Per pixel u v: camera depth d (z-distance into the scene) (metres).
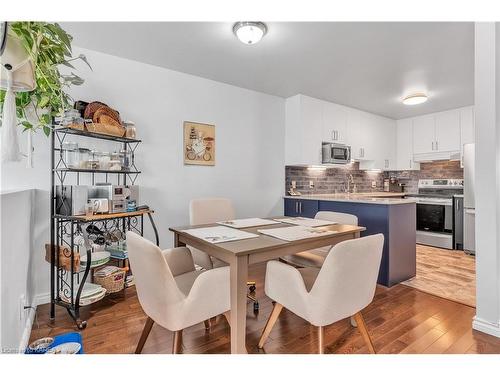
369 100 4.09
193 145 3.20
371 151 4.80
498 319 1.85
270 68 2.98
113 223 2.68
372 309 2.24
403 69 2.98
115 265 2.71
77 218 2.01
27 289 1.91
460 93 3.73
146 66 2.88
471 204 3.87
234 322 1.45
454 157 4.48
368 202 2.93
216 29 2.21
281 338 1.81
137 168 2.84
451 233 4.20
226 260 1.50
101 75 2.62
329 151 4.04
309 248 1.74
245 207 3.69
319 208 3.56
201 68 3.00
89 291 2.15
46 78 1.11
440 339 1.80
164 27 2.18
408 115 4.98
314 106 4.00
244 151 3.67
